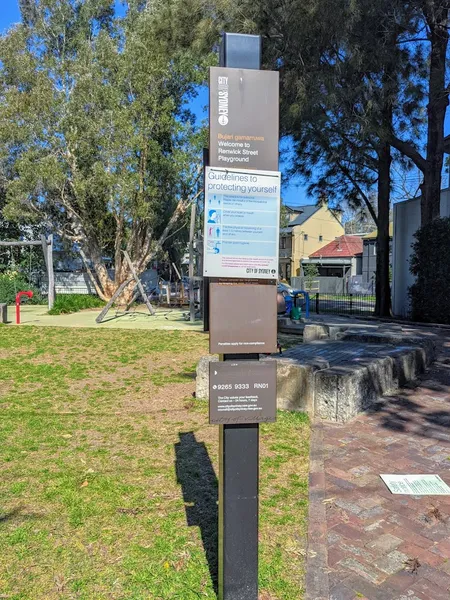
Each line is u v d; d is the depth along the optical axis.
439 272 13.38
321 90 11.30
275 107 2.12
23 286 21.56
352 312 17.97
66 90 18.77
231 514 2.13
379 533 2.81
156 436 4.32
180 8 13.09
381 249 16.62
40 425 4.61
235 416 2.11
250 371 2.12
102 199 18.78
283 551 2.59
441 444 4.20
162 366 7.38
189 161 17.45
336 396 4.77
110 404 5.36
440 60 12.19
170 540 2.67
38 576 2.36
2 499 3.12
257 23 11.27
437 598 2.27
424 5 11.12
